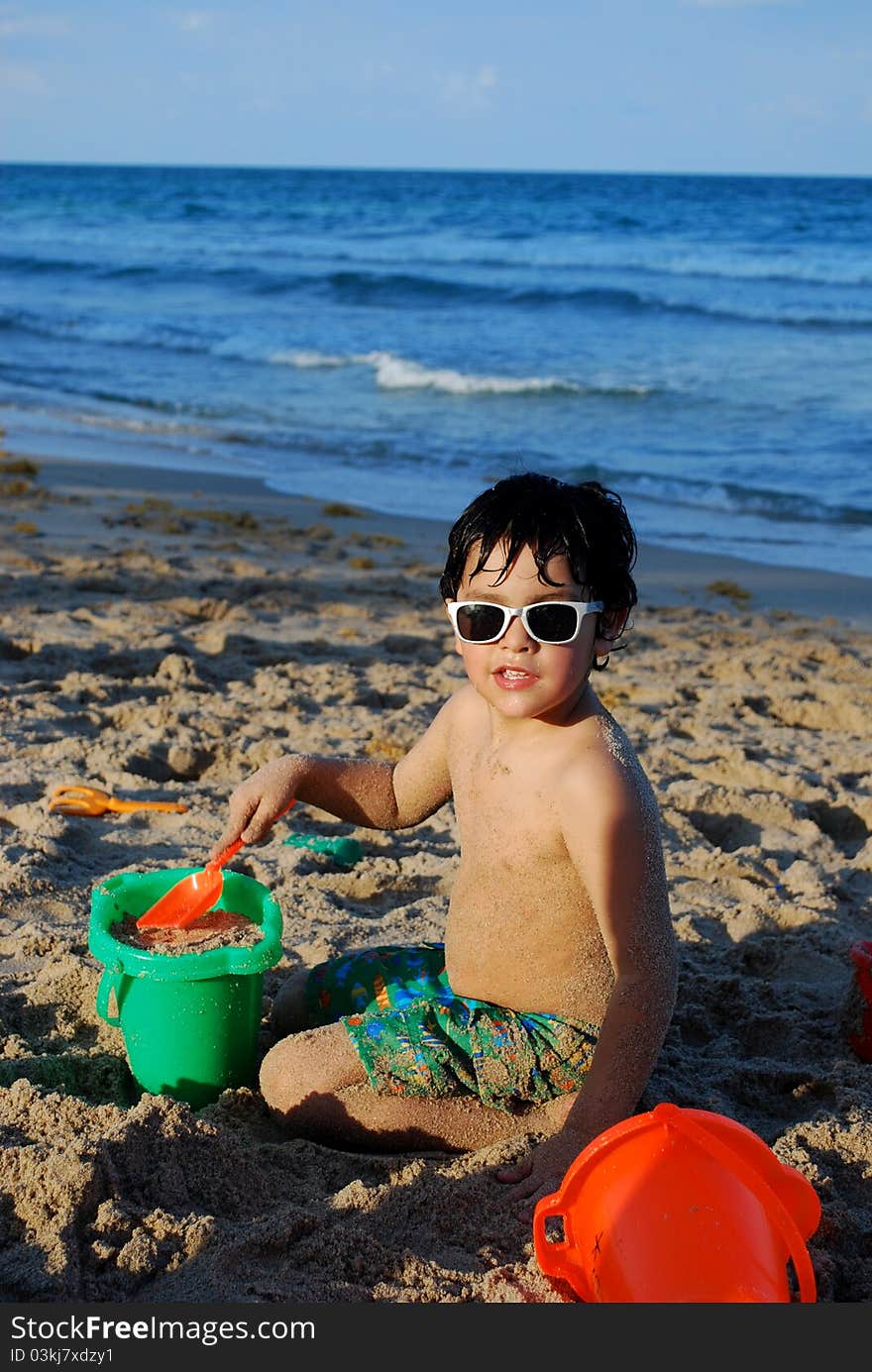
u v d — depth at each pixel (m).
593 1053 2.58
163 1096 2.46
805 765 5.34
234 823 2.93
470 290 25.64
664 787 4.94
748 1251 1.98
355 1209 2.34
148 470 12.31
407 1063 2.55
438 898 3.84
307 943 3.46
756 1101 2.90
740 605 8.56
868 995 3.02
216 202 63.50
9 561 8.31
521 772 2.56
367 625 7.37
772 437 13.73
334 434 14.18
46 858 3.93
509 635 2.38
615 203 60.00
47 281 28.67
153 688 5.80
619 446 13.41
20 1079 2.56
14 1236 2.16
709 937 3.78
